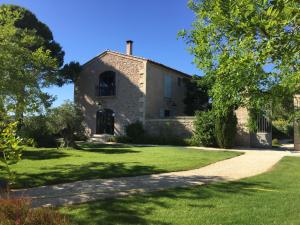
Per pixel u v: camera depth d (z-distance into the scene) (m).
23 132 9.92
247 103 5.34
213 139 21.89
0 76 9.30
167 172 11.20
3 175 10.18
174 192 8.09
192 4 8.06
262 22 3.67
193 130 23.92
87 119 29.36
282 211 6.66
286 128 30.23
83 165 12.46
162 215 6.39
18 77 9.56
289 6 3.40
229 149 20.20
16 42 10.33
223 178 10.07
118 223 5.97
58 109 18.86
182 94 30.95
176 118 24.91
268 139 21.61
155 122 25.72
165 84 28.77
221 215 6.39
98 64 29.19
